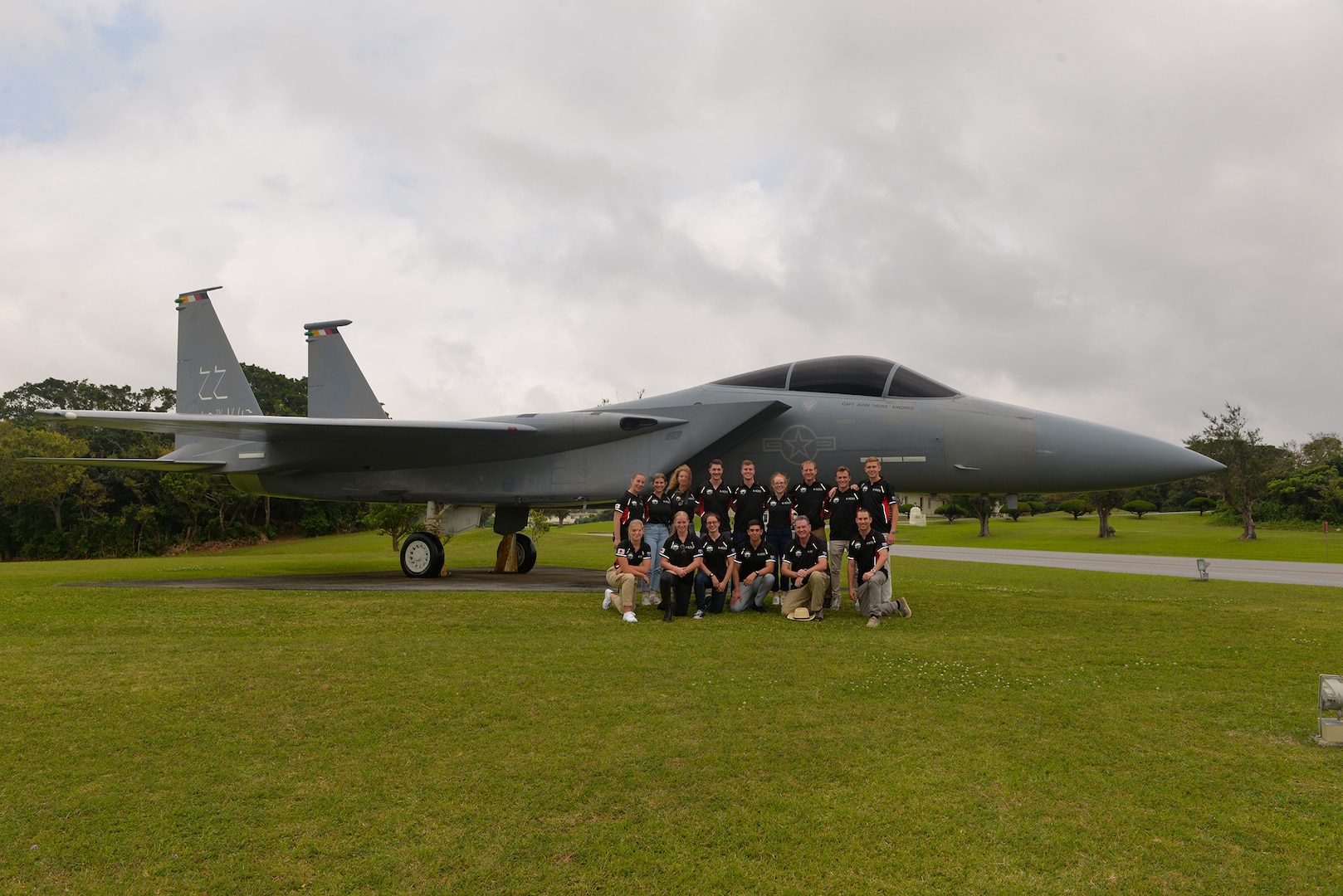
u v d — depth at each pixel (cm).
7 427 4972
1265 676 565
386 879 278
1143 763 386
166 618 804
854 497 933
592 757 392
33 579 1287
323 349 1759
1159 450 990
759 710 471
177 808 334
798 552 873
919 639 708
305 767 380
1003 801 341
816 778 367
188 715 458
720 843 304
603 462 1200
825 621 837
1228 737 426
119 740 416
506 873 282
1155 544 3994
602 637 709
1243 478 4156
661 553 921
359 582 1225
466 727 439
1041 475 1017
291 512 6188
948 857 293
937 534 5331
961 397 1078
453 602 937
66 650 639
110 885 275
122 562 2009
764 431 1132
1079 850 299
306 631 737
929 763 385
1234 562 2588
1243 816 328
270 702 485
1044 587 1385
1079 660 618
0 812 331
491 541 3822
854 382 1122
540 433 1211
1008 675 561
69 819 325
